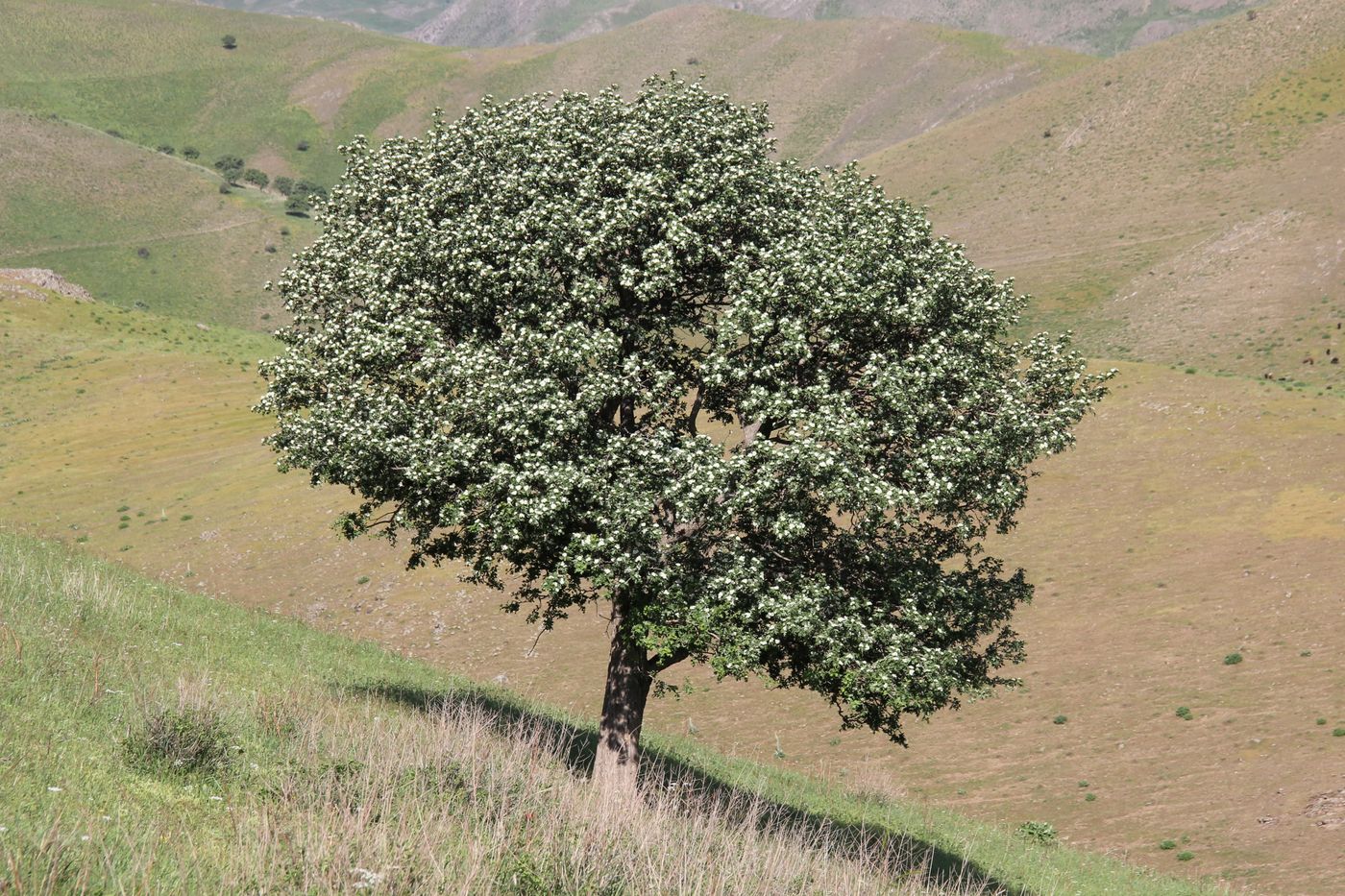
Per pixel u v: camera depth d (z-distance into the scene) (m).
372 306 20.03
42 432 89.69
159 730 13.41
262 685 20.34
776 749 46.88
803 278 19.12
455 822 12.23
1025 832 34.75
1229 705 47.31
